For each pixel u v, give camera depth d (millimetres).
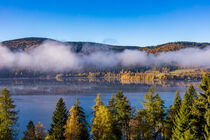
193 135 20312
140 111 31031
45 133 41344
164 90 148625
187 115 22531
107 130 27094
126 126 33188
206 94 20625
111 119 28953
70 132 27609
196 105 22125
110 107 34438
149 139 30641
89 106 86625
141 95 121688
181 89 155250
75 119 28578
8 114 28188
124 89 158375
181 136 21062
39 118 66312
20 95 124500
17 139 44750
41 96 120000
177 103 34062
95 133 28984
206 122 20781
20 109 80625
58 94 129375
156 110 28312
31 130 32438
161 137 39125
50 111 77125
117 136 31641
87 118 64000
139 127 31656
